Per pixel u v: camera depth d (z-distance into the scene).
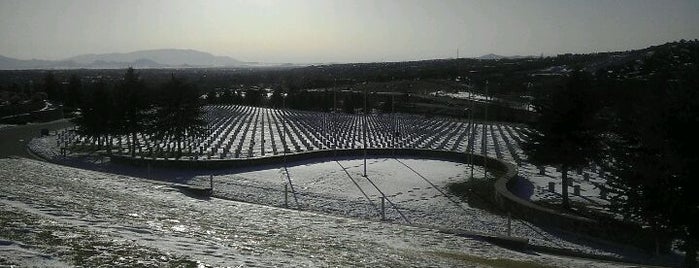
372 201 27.86
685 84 17.89
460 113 91.44
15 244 7.85
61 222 10.54
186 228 12.93
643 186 17.61
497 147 51.81
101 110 49.81
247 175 35.06
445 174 36.62
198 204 21.38
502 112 88.19
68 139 58.59
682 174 16.53
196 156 41.06
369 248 14.09
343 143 52.81
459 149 50.62
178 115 47.16
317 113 96.38
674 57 85.25
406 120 82.25
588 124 27.27
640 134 18.55
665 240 19.41
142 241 9.66
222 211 19.86
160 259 8.23
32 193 15.95
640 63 101.69
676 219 17.02
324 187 31.39
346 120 81.75
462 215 25.20
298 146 48.00
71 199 15.78
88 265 7.29
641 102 22.08
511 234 21.98
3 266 6.50
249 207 22.47
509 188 31.34
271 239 13.39
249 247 11.04
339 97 116.88
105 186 24.08
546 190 31.50
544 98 31.66
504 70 151.62
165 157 43.66
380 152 46.84
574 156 27.11
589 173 37.38
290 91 123.81
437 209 26.30
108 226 11.05
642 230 20.09
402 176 35.59
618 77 74.06
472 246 17.77
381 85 137.88
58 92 116.25
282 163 40.62
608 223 21.34
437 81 136.75
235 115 90.62
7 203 12.47
